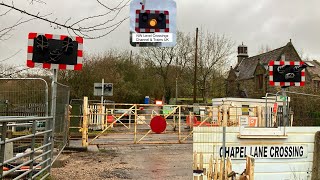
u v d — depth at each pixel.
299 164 6.38
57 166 8.86
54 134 7.49
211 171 5.44
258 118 16.28
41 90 8.50
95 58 36.06
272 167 6.26
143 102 40.72
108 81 34.69
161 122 14.25
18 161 7.28
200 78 46.44
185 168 9.04
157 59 49.78
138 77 41.06
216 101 23.78
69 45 6.64
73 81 32.12
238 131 6.08
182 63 49.34
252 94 44.91
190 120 18.69
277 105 14.76
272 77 9.14
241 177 4.90
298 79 9.15
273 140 6.27
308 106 11.80
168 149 12.90
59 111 8.40
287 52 42.19
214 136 5.98
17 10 3.72
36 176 5.99
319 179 6.25
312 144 6.43
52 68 6.67
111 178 7.75
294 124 11.66
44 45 6.51
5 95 8.45
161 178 7.82
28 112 8.45
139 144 14.30
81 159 10.40
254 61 49.38
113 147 13.38
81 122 16.69
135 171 8.58
